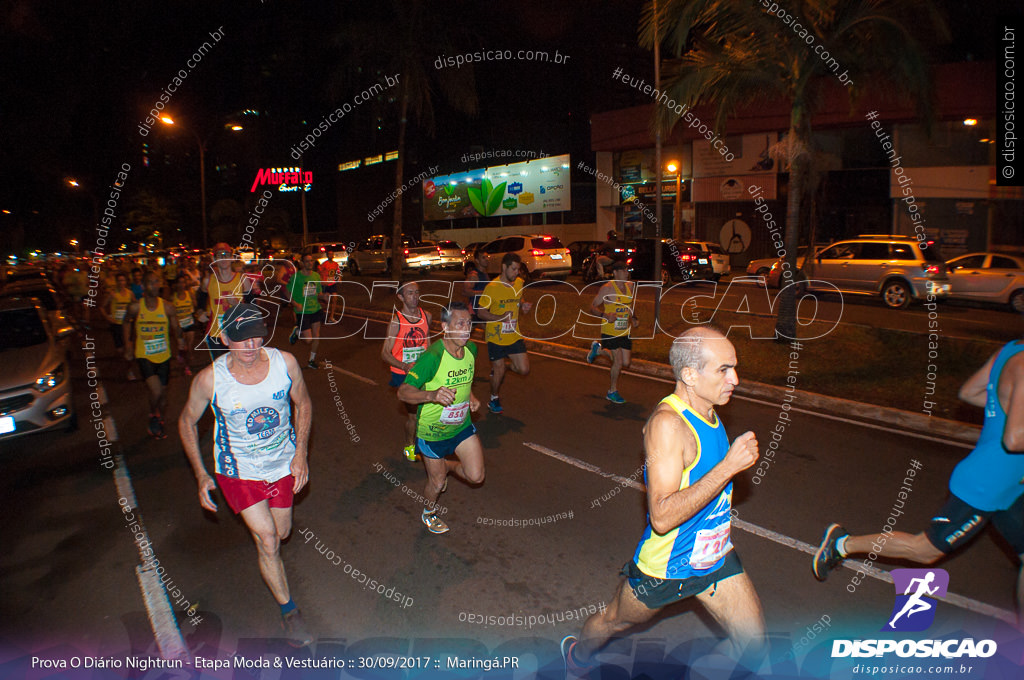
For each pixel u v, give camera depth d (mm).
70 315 17422
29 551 4996
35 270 19422
